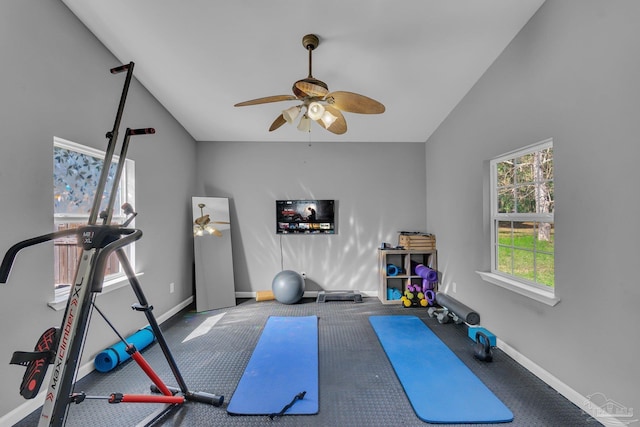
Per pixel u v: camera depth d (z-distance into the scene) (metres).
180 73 3.10
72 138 2.36
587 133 1.92
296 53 2.78
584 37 1.93
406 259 4.44
